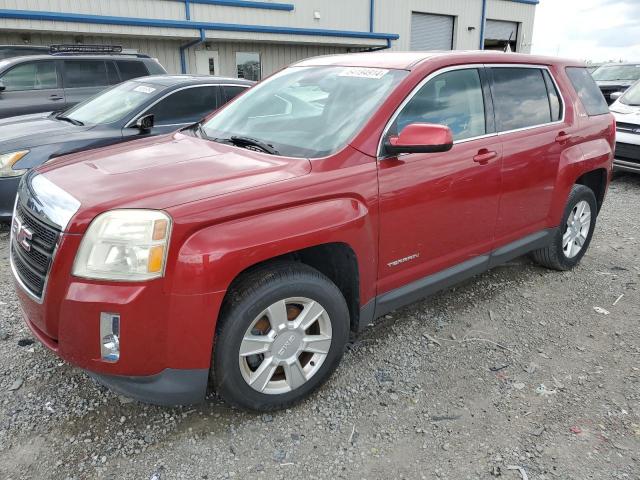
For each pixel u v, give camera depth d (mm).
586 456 2521
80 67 8539
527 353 3400
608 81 16141
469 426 2715
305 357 2854
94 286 2221
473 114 3496
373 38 19281
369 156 2855
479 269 3719
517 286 4387
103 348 2273
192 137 3465
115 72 8844
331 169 2723
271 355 2639
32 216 2506
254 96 3775
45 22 12617
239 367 2537
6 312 3691
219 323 2469
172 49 15570
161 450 2494
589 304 4102
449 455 2518
